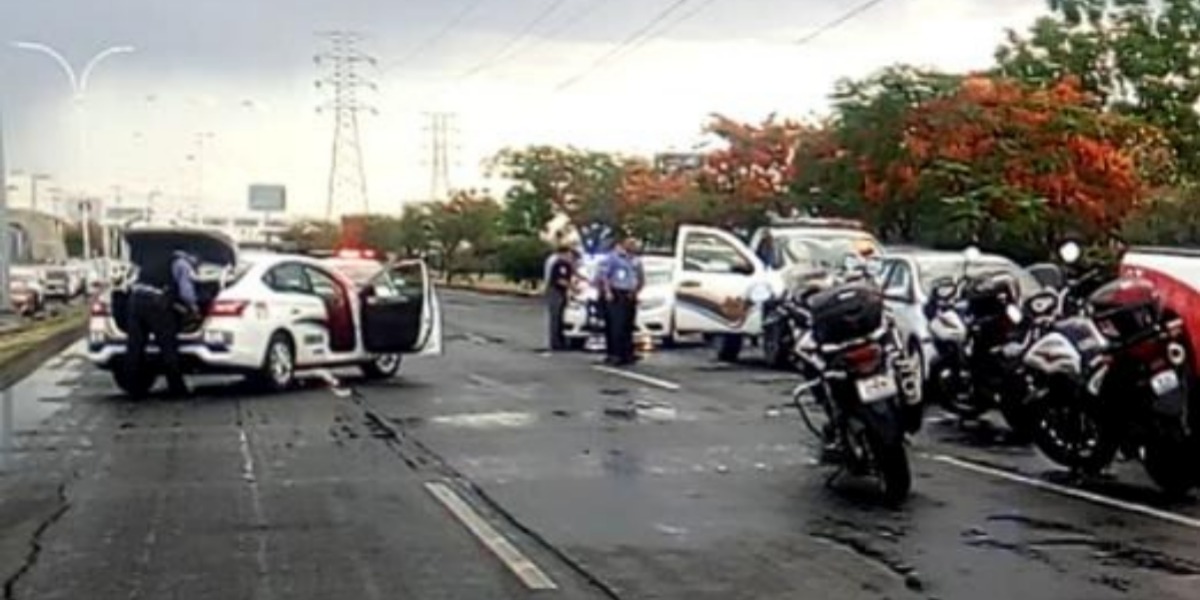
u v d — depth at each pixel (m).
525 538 10.73
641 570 9.64
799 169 38.59
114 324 21.47
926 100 33.62
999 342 16.14
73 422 18.33
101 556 10.20
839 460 12.98
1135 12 38.75
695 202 47.06
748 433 16.72
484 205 87.50
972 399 16.72
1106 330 12.59
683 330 27.73
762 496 12.49
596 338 31.34
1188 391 12.44
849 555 10.06
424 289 24.22
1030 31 39.62
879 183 33.72
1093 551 10.14
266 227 105.94
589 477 13.59
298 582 9.38
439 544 10.54
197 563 9.95
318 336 22.89
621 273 27.06
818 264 25.02
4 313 39.06
